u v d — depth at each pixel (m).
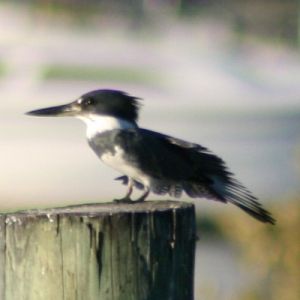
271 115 19.25
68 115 6.28
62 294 4.73
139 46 27.41
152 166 5.93
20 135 18.62
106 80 23.16
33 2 30.73
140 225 4.76
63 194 17.92
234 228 9.91
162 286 4.80
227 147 18.69
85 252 4.71
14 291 4.78
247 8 38.19
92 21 32.66
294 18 38.09
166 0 36.44
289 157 17.70
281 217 9.47
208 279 10.95
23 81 22.70
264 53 32.47
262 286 9.25
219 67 25.59
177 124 19.98
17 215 4.78
